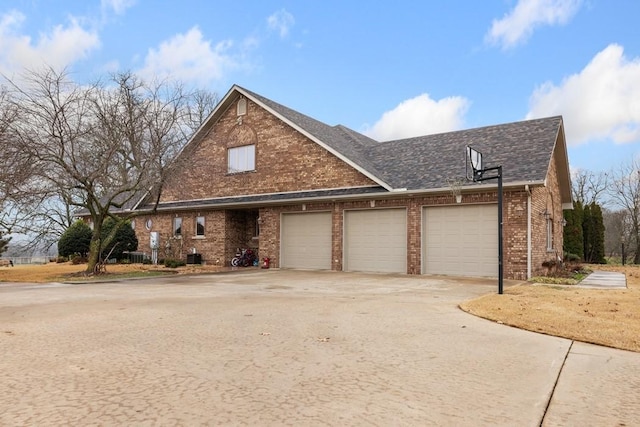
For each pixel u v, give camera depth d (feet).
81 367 16.15
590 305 28.84
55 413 11.90
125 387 13.96
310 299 33.86
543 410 12.22
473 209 50.85
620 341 19.88
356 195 55.93
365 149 71.10
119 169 55.52
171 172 56.13
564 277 49.49
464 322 24.63
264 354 17.87
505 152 53.83
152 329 22.85
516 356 17.69
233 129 72.74
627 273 61.93
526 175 46.70
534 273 48.06
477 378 14.92
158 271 61.41
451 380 14.69
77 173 50.52
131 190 56.03
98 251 57.62
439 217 53.11
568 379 14.93
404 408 12.28
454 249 51.93
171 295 36.83
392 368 15.97
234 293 37.99
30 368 16.05
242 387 13.93
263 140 69.00
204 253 73.36
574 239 90.79
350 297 34.96
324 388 13.85
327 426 11.09
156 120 55.42
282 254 66.03
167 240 78.07
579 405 12.67
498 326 23.53
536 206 49.78
